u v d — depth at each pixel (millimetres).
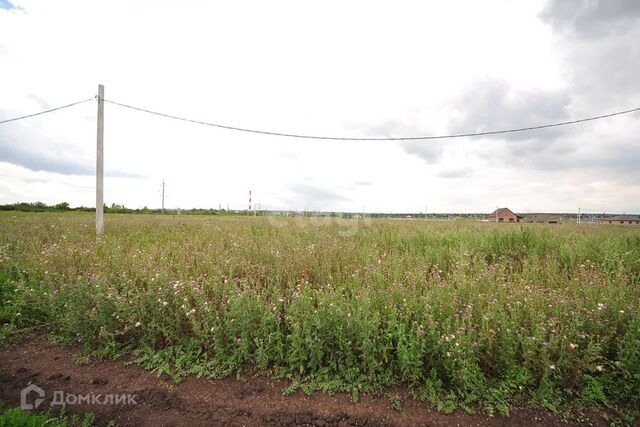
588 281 4484
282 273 5215
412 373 2873
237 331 3393
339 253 6426
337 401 2740
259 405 2688
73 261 5730
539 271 5492
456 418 2543
